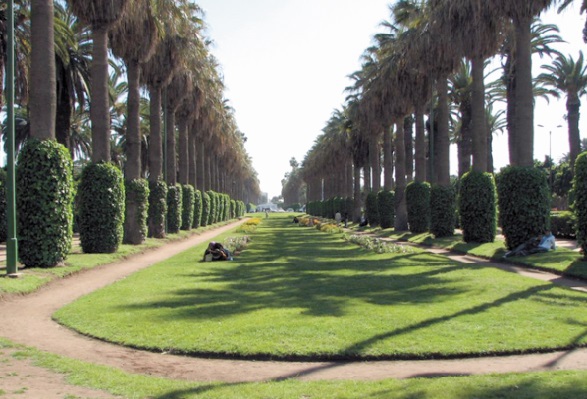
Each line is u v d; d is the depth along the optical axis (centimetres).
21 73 2386
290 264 1734
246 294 1098
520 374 566
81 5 1823
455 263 1678
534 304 938
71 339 753
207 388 537
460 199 2323
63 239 1426
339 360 647
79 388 536
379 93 3556
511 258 1700
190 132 4309
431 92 3039
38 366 611
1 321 868
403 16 3284
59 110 2570
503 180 1869
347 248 2433
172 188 3275
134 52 2236
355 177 5844
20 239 1362
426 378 561
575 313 860
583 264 1388
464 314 858
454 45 2283
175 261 1864
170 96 3209
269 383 552
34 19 1431
